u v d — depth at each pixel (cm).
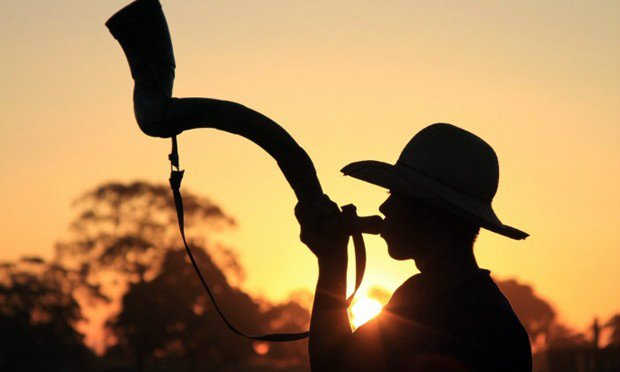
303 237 402
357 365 391
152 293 8531
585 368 3959
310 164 405
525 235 409
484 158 405
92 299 8925
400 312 394
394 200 405
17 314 8656
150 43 428
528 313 8606
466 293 393
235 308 8712
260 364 9112
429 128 411
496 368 386
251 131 406
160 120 413
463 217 393
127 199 8950
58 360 8781
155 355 8694
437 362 384
